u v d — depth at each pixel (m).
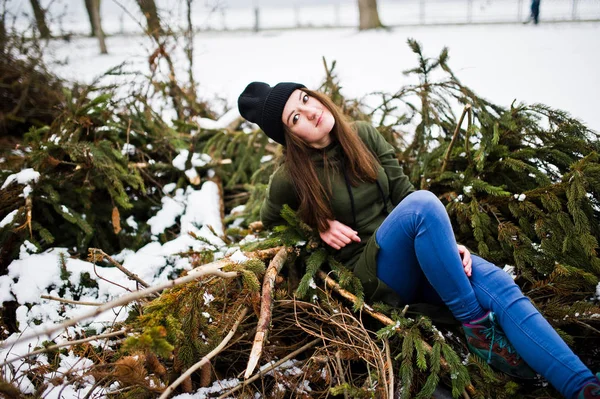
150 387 1.22
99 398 1.33
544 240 1.60
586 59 5.53
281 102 1.61
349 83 5.84
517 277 1.60
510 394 1.33
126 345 1.10
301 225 1.68
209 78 6.55
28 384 1.36
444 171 2.01
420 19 12.70
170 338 1.20
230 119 3.20
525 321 1.28
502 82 4.99
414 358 1.44
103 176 2.19
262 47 9.73
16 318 1.71
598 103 3.96
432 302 1.59
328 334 1.52
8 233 1.91
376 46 8.74
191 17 3.35
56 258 1.87
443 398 1.39
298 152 1.64
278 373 1.40
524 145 1.97
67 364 1.44
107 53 8.07
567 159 1.79
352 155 1.65
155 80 3.12
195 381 1.47
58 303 1.75
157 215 2.32
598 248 1.62
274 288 1.55
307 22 16.20
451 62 6.28
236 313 1.49
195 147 2.85
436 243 1.36
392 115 2.55
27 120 3.36
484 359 1.38
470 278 1.42
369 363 1.35
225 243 2.10
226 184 2.81
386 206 1.74
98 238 2.19
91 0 8.56
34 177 2.02
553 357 1.21
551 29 7.89
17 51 3.47
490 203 1.80
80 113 2.27
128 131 2.43
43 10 3.62
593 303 1.51
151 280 1.89
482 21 10.41
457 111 3.46
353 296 1.56
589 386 1.15
